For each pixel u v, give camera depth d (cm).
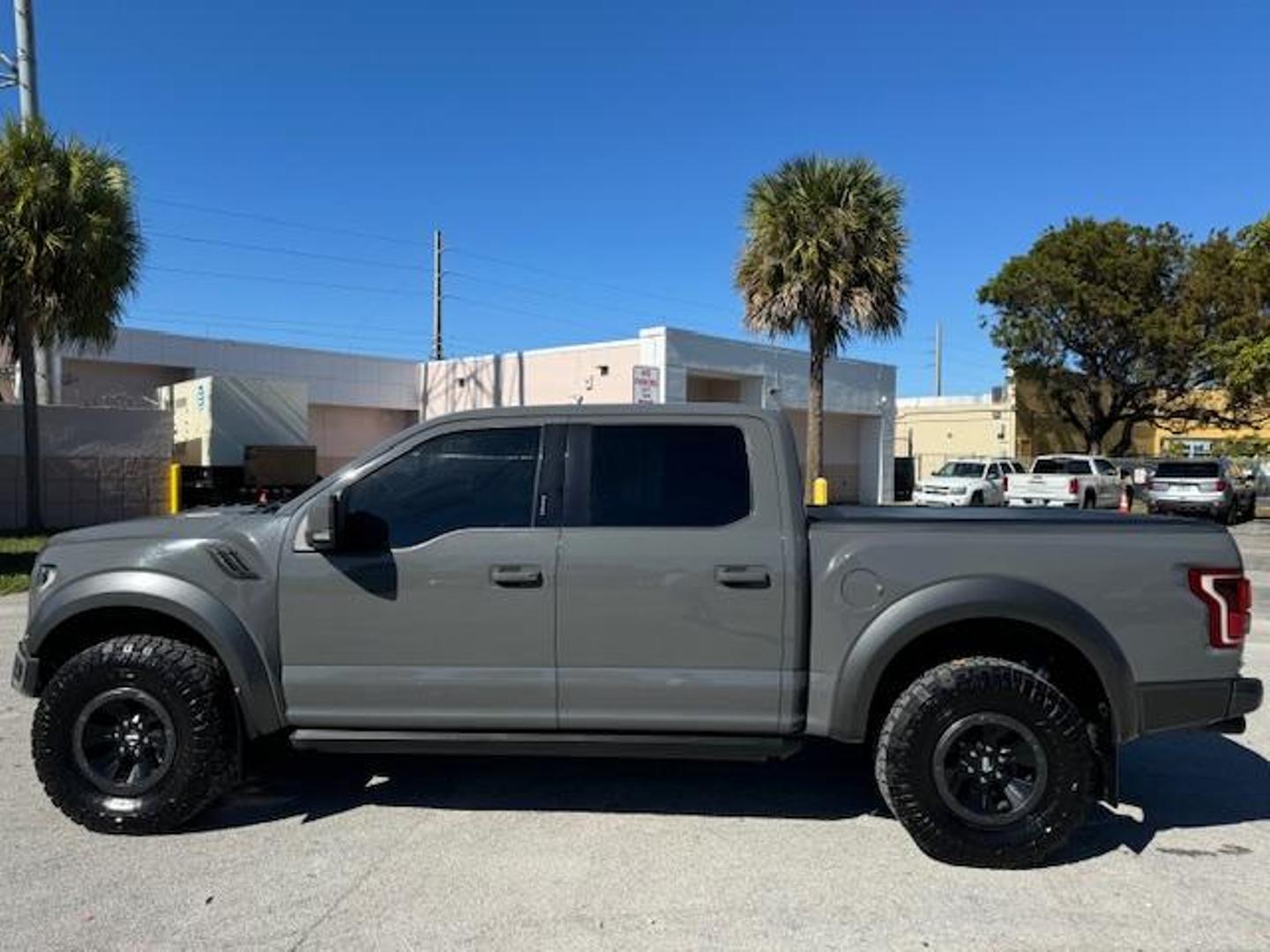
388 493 480
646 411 480
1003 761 449
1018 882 431
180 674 468
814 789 548
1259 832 492
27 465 1839
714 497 468
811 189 2173
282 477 2192
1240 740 651
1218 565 454
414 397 3816
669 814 508
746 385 3538
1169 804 532
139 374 3117
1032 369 4578
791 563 456
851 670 456
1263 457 3734
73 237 1716
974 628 474
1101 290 4297
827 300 2197
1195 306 4209
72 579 479
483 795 534
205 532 479
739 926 388
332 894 412
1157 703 451
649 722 462
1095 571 452
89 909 397
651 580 459
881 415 4144
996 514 543
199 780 470
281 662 473
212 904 402
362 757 596
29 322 1780
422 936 377
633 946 372
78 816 473
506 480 478
